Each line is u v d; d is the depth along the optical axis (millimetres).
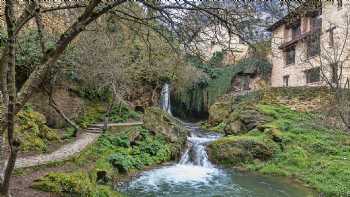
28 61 16562
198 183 14055
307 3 5055
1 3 9469
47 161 12414
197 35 5848
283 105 23531
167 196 11969
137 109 30062
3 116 5137
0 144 5559
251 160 17547
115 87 20062
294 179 14828
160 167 16875
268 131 19062
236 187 13484
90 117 24484
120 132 20266
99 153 15875
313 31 24234
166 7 5363
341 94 14938
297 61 27547
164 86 33188
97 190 9938
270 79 32781
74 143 16781
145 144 18391
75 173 10117
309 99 22234
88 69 19406
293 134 18859
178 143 19578
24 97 4793
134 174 15117
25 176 10391
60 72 19625
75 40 18016
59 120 19562
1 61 5184
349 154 16234
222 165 17781
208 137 22812
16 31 4824
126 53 19391
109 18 6844
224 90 32500
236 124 21469
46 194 8633
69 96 21656
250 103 24984
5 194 5289
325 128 19375
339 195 12062
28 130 14781
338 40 22156
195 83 33156
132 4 6598
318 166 15344
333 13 23234
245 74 32844
